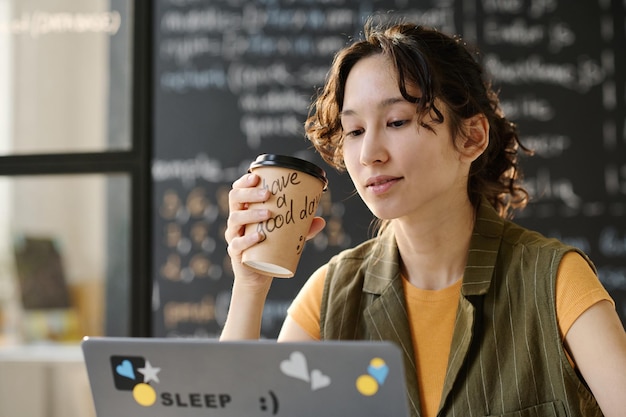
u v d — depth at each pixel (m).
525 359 1.00
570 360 1.01
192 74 2.45
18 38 2.55
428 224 1.06
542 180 2.36
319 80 2.42
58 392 2.48
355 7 2.43
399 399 0.72
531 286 1.02
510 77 2.39
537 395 0.99
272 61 2.44
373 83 1.00
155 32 2.47
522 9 2.41
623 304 2.32
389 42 1.01
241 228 0.99
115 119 2.50
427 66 0.99
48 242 2.50
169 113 2.44
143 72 2.46
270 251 0.96
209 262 2.39
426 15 2.42
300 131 2.41
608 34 2.39
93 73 2.51
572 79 2.38
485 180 1.16
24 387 2.49
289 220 0.96
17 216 2.52
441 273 1.09
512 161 1.23
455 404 1.02
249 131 2.42
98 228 2.48
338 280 1.16
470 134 1.07
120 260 2.47
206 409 0.77
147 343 0.76
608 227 2.34
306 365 0.73
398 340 1.08
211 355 0.75
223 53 2.45
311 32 2.44
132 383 0.78
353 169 1.02
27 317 2.50
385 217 1.00
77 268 2.49
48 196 2.51
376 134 0.99
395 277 1.11
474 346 1.03
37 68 2.54
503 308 1.03
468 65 1.09
